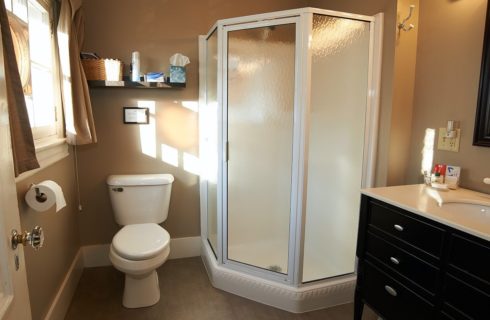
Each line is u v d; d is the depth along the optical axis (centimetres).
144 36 248
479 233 113
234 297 222
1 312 79
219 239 230
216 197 235
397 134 201
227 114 218
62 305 196
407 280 147
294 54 196
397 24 190
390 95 197
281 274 212
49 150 180
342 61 206
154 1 246
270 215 224
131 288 210
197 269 262
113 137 253
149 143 260
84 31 238
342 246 227
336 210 222
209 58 248
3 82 85
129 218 243
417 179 200
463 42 170
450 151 180
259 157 225
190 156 270
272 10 268
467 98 169
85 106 215
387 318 161
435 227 132
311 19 186
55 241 192
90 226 259
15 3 148
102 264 265
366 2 211
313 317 203
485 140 160
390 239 156
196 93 263
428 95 191
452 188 172
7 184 86
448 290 128
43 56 190
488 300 112
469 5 166
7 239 85
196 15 254
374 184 212
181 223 279
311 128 208
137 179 241
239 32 209
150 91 255
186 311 207
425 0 190
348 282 215
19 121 119
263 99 219
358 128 213
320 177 215
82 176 252
